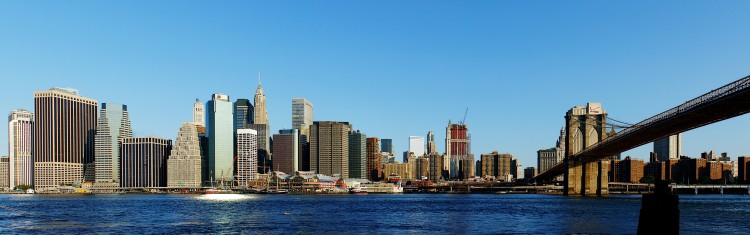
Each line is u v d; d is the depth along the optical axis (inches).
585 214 5103.3
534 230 3614.7
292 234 3481.8
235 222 4335.6
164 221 4485.7
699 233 3282.5
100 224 4229.8
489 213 5526.6
